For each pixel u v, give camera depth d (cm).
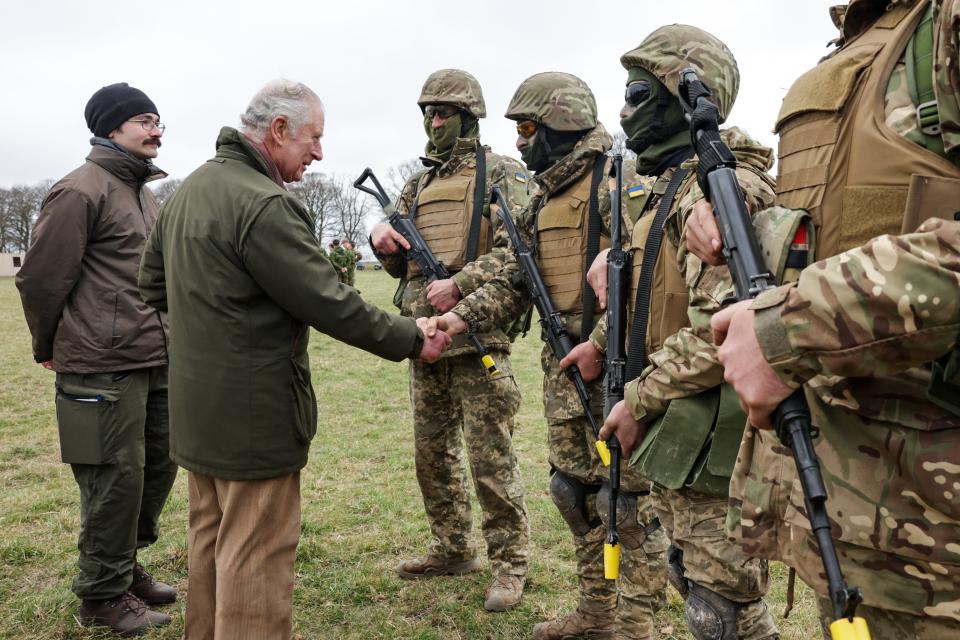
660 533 239
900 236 97
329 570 347
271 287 207
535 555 358
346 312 216
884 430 111
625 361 210
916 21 114
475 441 312
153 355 302
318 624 298
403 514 415
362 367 950
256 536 212
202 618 230
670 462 174
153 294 251
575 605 307
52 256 287
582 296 255
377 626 296
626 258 216
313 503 435
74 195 292
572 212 261
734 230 130
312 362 993
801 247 122
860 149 115
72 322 291
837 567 96
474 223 322
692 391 171
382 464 514
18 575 343
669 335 193
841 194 118
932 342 94
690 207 172
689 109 155
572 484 261
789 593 134
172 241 221
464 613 304
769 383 105
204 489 226
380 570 346
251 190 210
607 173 256
